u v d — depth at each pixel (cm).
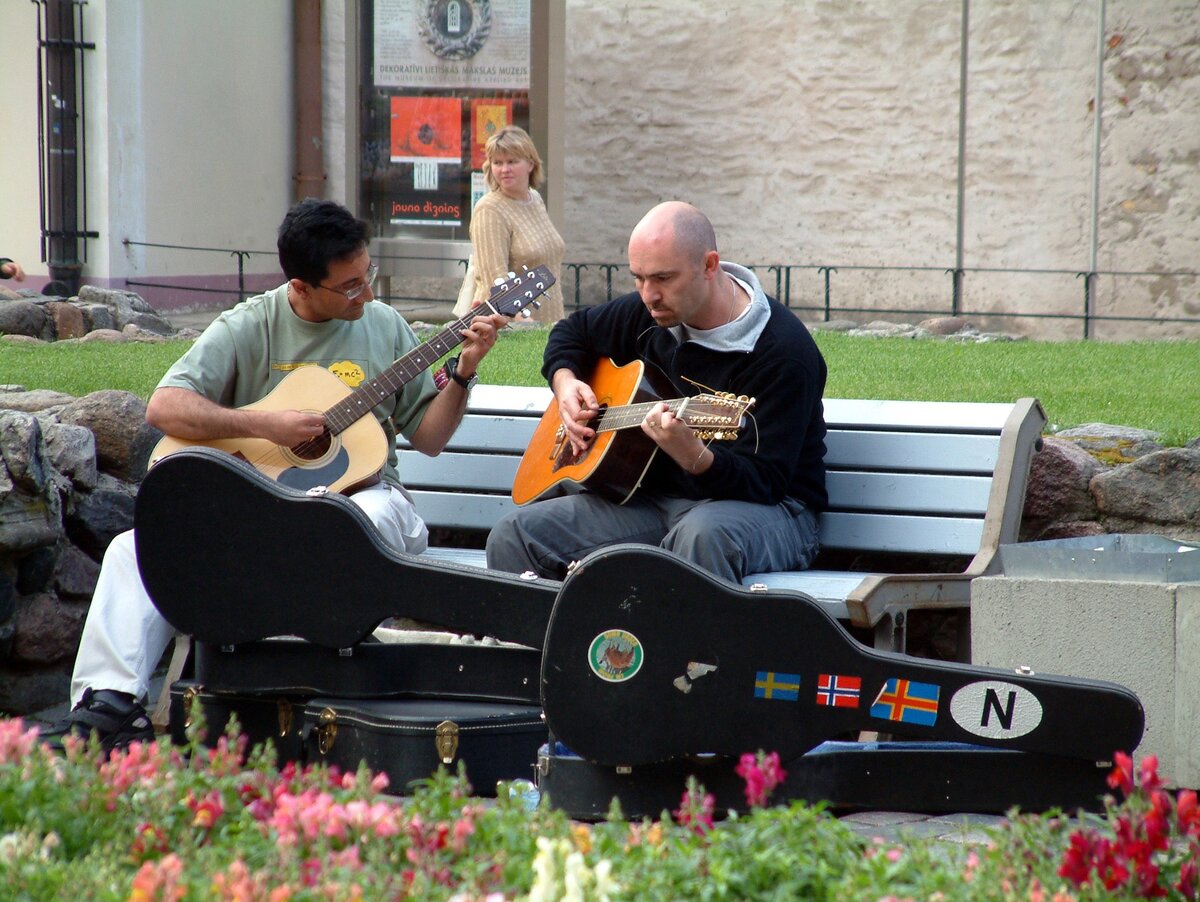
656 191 6581
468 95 5825
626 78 6575
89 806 1034
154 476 1386
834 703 1262
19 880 902
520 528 1684
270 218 6031
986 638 1491
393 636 1536
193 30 5547
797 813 1013
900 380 2944
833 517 1827
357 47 5897
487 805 1384
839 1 6272
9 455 1811
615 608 1252
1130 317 5838
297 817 985
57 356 3212
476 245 3697
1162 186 5869
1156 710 1424
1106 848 949
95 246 5234
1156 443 2023
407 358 1786
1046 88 6003
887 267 6300
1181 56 5791
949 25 6125
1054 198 6031
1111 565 1457
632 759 1264
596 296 6688
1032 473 1894
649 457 1698
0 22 5256
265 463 1733
